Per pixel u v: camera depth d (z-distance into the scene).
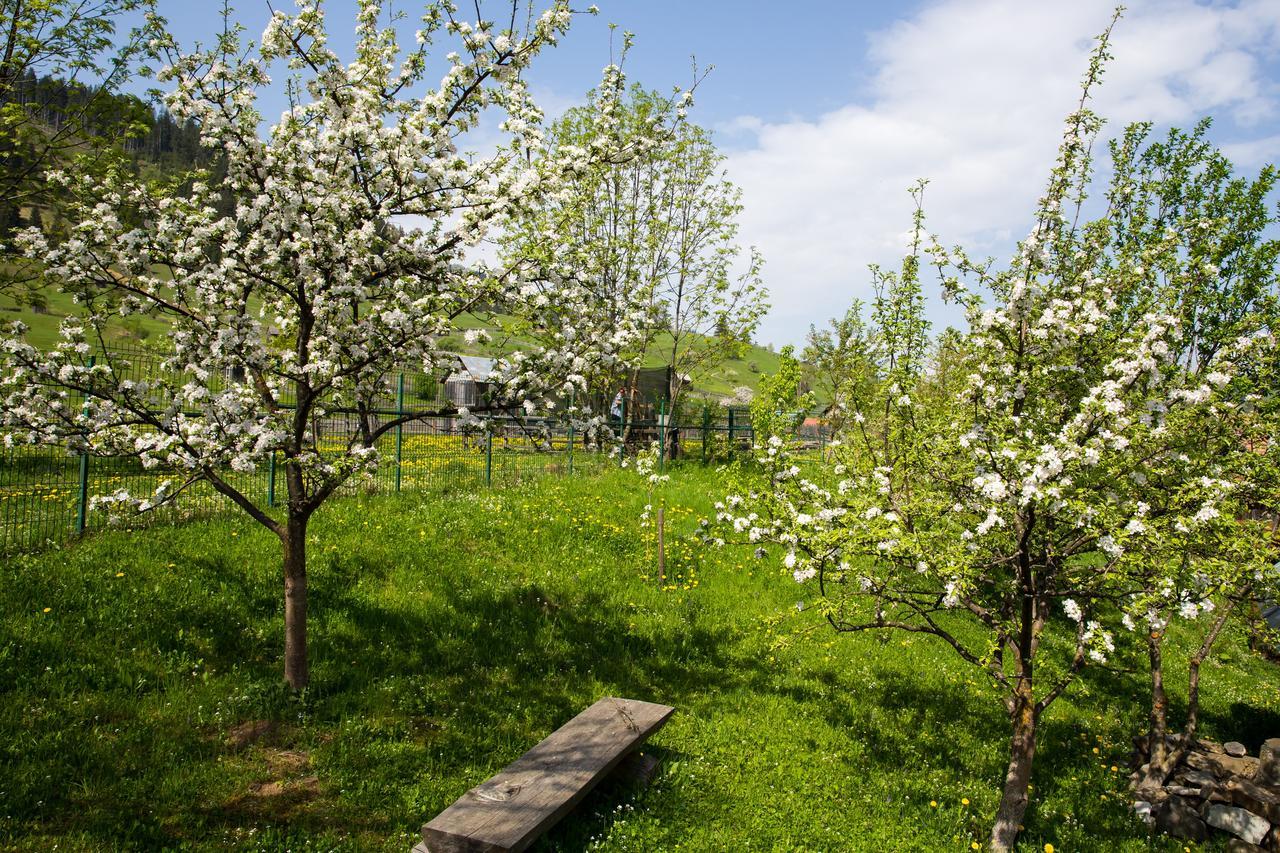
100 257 6.43
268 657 7.37
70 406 6.23
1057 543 6.21
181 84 6.27
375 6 7.04
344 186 6.82
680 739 7.33
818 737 7.83
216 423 6.16
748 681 8.85
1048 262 6.19
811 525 6.70
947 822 6.74
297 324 7.40
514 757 6.56
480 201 7.14
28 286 8.16
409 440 14.57
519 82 7.50
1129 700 10.42
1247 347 6.15
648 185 19.81
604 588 10.59
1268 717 10.34
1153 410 5.68
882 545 6.20
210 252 6.54
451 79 6.98
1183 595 5.54
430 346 7.01
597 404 18.02
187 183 7.19
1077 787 7.88
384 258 6.98
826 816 6.47
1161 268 6.61
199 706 6.39
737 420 25.44
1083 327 5.91
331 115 6.59
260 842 5.05
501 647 8.46
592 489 15.39
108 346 7.68
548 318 7.66
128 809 5.15
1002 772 7.92
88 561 8.10
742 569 12.24
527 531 11.80
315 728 6.48
